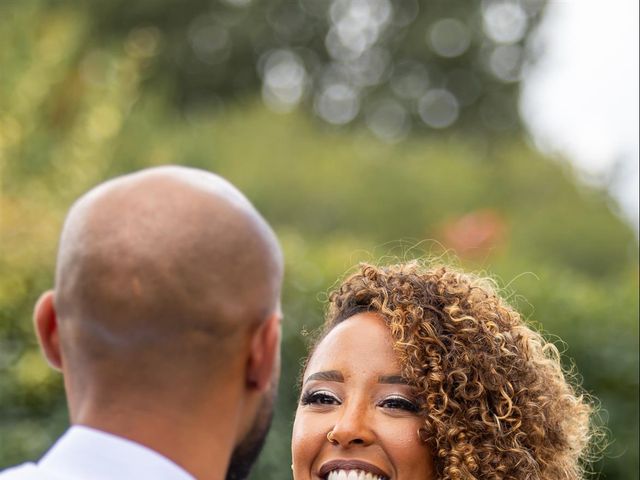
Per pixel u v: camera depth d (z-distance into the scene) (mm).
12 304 7703
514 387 3330
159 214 2227
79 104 13969
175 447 2223
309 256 7980
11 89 12938
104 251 2209
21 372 7496
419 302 3346
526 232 21938
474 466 3174
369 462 3205
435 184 21969
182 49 29109
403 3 32250
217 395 2256
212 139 20031
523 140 29031
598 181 24391
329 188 21172
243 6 30609
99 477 2197
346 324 3355
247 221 2270
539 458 3318
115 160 14180
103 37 26766
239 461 2398
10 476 2221
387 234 21297
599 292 8227
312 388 3316
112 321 2201
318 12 31391
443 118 31734
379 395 3258
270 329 2309
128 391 2223
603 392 7684
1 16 14305
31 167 12305
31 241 8711
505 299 3727
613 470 7582
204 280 2215
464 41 32000
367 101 31328
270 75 31000
